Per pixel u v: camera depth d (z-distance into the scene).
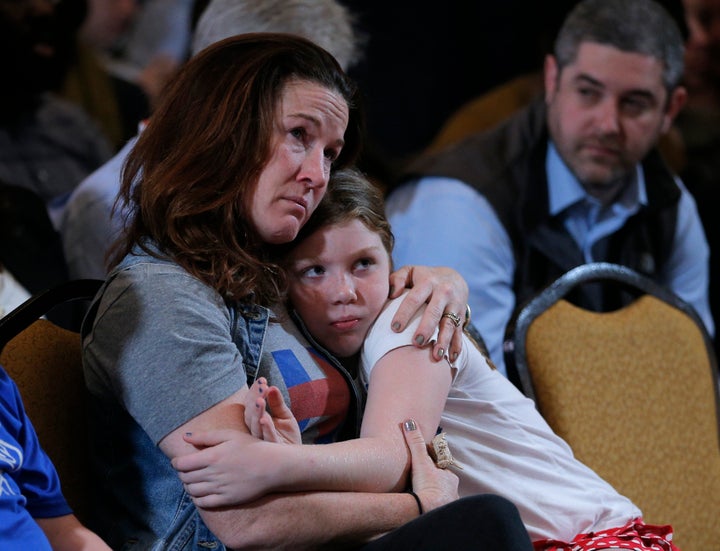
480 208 8.95
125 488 5.43
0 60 10.05
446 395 5.69
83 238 8.26
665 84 8.95
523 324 7.07
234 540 4.93
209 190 5.36
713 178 12.33
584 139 8.93
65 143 10.52
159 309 5.16
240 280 5.37
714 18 12.98
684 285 9.95
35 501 4.91
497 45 14.46
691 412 7.43
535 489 5.96
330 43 8.04
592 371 7.12
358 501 5.11
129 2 12.86
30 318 5.72
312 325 5.73
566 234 9.20
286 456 4.92
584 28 8.89
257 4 7.88
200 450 4.95
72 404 5.81
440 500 5.32
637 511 6.23
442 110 14.70
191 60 5.64
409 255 8.98
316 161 5.42
